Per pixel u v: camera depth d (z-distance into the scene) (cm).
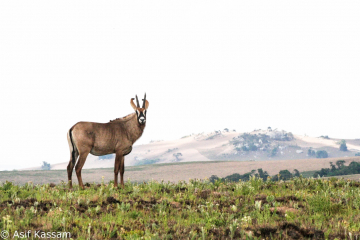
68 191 4634
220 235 2908
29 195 4272
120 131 5044
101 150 4994
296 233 2900
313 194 4397
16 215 3228
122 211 3512
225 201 4200
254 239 2734
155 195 4488
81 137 4838
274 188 5147
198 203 4084
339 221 3231
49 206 3619
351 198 4269
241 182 5497
